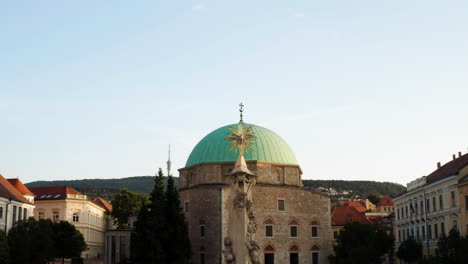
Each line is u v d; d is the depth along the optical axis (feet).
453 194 252.42
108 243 335.88
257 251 134.92
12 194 281.95
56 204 398.83
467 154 284.41
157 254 257.55
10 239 240.12
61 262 352.08
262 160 288.10
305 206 290.97
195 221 278.26
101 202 503.61
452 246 217.56
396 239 354.33
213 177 285.23
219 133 303.89
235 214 136.98
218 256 265.75
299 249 283.18
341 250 285.64
